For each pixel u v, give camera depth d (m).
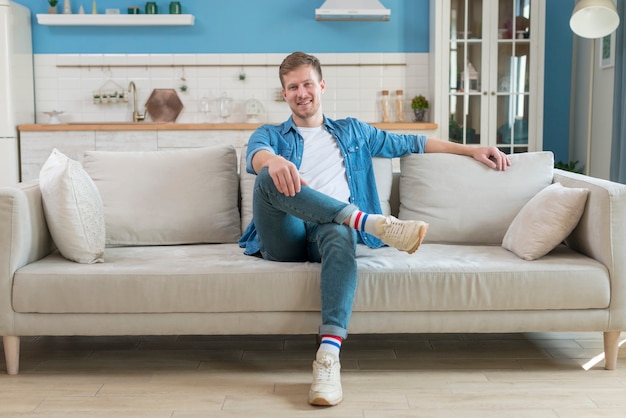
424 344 2.94
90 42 5.99
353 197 2.95
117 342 3.00
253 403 2.33
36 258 2.70
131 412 2.26
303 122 3.00
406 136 3.18
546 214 2.65
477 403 2.32
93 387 2.48
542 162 3.10
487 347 2.90
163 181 3.13
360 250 2.85
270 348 2.90
